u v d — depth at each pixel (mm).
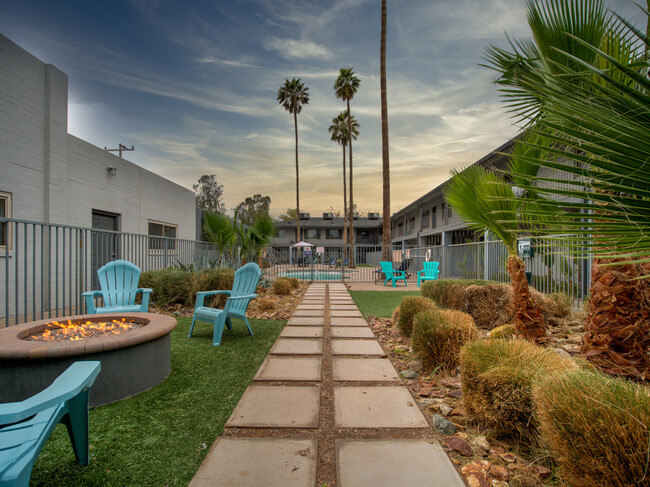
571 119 1131
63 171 7125
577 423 1292
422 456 1832
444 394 2668
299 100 30891
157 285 6816
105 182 8570
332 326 5293
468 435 2055
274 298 8891
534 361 2088
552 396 1461
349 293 10312
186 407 2441
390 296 9500
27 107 6395
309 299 8828
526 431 1865
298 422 2215
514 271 3469
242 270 4969
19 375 2256
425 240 27422
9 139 6051
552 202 1241
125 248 9305
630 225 1101
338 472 1683
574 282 5613
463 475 1672
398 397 2625
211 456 1831
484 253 8641
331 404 2500
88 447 1756
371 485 1590
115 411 2369
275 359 3588
